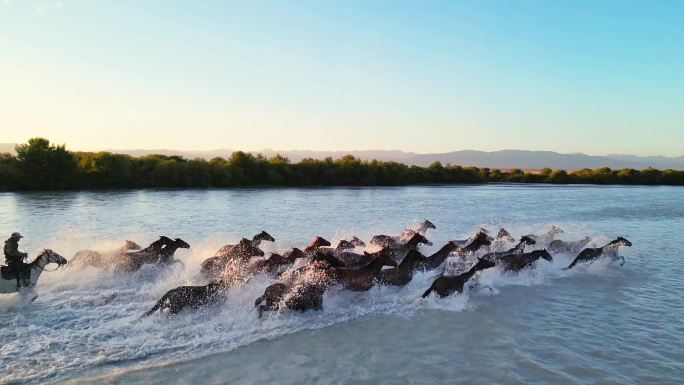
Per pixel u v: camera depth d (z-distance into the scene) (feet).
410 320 42.11
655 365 33.19
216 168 323.37
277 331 38.52
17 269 42.68
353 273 47.29
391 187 372.79
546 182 506.07
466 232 104.32
